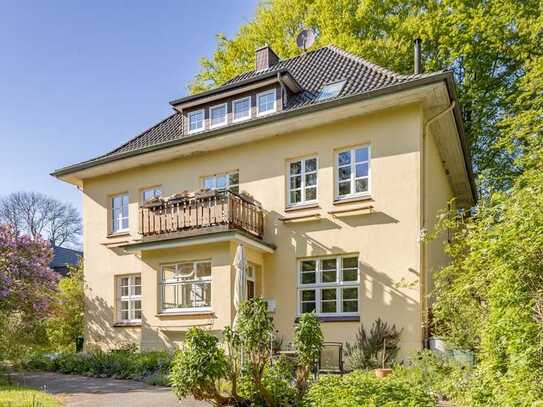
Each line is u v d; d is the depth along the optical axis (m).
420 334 9.87
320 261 11.62
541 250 4.95
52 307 13.24
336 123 11.69
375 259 10.73
